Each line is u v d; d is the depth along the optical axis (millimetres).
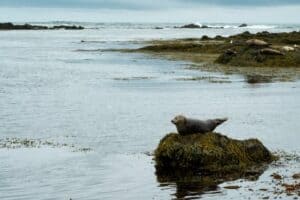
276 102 46625
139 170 24969
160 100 48312
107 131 34688
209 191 21500
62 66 88438
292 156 27375
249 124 36781
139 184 22688
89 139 32250
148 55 107938
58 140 32000
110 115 40781
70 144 30844
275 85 58219
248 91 53656
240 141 26375
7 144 30781
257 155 26125
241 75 68125
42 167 25500
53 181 23156
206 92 53188
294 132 34094
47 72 78125
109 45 150750
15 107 44875
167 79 65188
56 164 26094
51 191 21719
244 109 43000
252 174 23922
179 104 45812
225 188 21844
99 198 20797
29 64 93312
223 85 58438
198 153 25062
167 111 42312
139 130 34938
